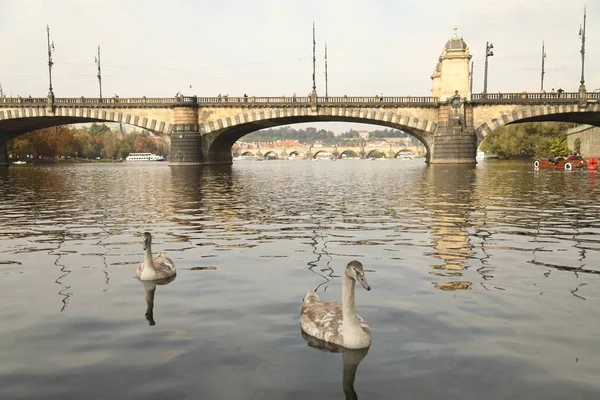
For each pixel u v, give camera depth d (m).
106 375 7.82
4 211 27.12
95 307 10.88
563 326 9.60
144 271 12.92
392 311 10.48
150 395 7.22
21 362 8.29
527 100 88.38
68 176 65.19
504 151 129.38
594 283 12.44
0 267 14.43
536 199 31.69
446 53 90.38
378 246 17.12
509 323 9.77
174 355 8.48
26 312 10.59
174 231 20.42
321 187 44.44
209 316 10.27
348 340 8.62
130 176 64.50
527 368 7.93
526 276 13.13
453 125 90.31
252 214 25.44
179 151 96.50
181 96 96.38
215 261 15.03
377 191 39.28
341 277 13.16
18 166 111.25
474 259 15.08
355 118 97.56
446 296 11.46
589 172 65.19
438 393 7.23
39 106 95.88
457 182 48.41
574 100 86.38
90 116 97.19
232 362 8.20
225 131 100.25
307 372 7.84
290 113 94.44
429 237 18.73
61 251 16.61
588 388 7.33
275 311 10.54
